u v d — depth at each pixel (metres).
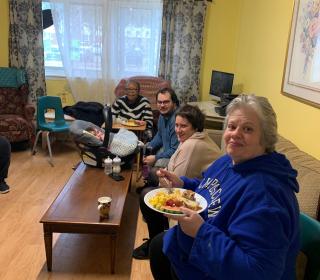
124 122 3.82
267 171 1.11
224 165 1.36
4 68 4.60
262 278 0.97
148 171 2.97
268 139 1.15
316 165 1.87
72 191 2.37
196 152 2.18
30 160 4.19
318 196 1.58
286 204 1.05
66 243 2.50
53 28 4.80
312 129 2.22
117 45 4.78
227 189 1.21
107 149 2.73
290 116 2.61
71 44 4.73
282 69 2.83
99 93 4.94
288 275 1.12
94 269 2.22
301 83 2.38
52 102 4.27
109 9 4.64
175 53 4.73
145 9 4.68
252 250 0.98
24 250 2.38
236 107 1.17
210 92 4.66
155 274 1.62
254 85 3.68
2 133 4.21
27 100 4.69
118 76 4.89
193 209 1.28
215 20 4.73
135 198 3.30
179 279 1.36
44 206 3.03
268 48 3.24
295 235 1.09
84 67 4.83
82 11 4.63
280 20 2.94
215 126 3.93
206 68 4.91
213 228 1.09
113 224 2.02
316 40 2.16
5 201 3.09
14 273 2.14
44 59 4.81
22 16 4.54
